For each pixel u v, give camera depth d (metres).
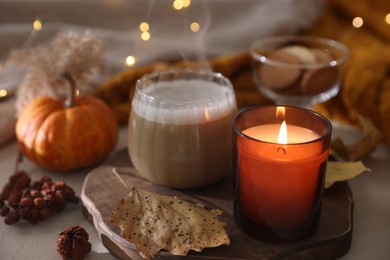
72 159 0.55
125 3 0.81
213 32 0.82
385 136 0.60
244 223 0.44
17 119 0.62
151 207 0.43
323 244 0.43
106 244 0.45
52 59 0.60
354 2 0.82
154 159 0.49
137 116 0.49
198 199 0.49
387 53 0.71
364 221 0.49
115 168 0.54
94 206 0.47
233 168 0.44
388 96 0.63
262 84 0.66
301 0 0.81
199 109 0.47
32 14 0.82
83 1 0.81
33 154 0.55
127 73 0.68
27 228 0.48
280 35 0.79
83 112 0.55
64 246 0.44
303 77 0.63
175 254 0.41
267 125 0.46
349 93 0.65
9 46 0.79
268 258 0.41
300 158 0.40
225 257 0.41
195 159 0.48
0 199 0.50
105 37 0.78
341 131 0.64
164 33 0.82
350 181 0.55
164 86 0.53
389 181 0.55
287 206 0.42
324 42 0.72
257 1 0.82
